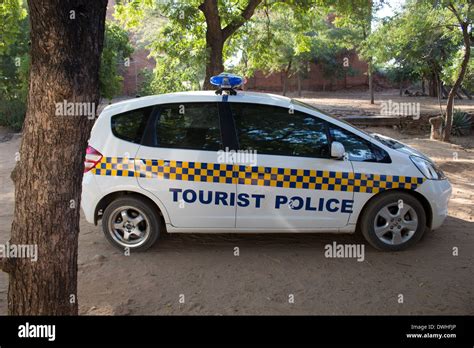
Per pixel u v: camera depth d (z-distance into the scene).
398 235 5.01
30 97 2.68
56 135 2.67
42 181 2.73
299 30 11.75
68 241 2.88
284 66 32.59
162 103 5.00
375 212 4.94
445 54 19.28
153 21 15.49
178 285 4.41
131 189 4.89
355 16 11.17
